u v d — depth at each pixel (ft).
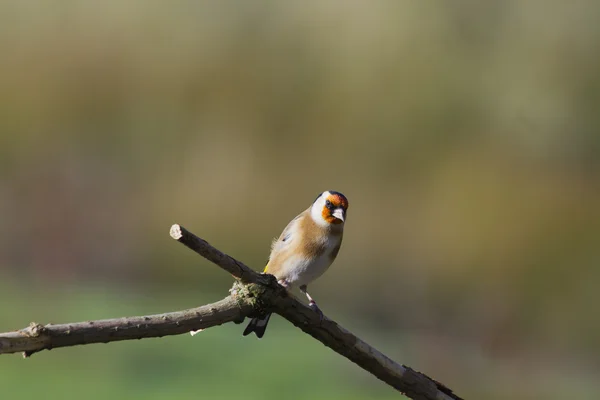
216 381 33.04
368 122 61.98
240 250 58.59
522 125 61.41
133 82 65.26
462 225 57.11
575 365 47.14
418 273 56.34
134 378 33.55
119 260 57.62
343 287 55.93
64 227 59.72
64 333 12.78
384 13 64.34
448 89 62.69
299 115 62.54
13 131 63.46
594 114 61.05
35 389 31.78
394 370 17.26
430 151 61.05
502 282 55.47
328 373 35.45
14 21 67.41
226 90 63.82
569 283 54.80
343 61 64.03
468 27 63.98
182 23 66.64
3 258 57.57
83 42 66.64
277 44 65.41
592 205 57.31
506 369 45.19
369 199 59.36
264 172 60.70
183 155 62.69
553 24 63.26
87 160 63.72
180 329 14.30
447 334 50.90
